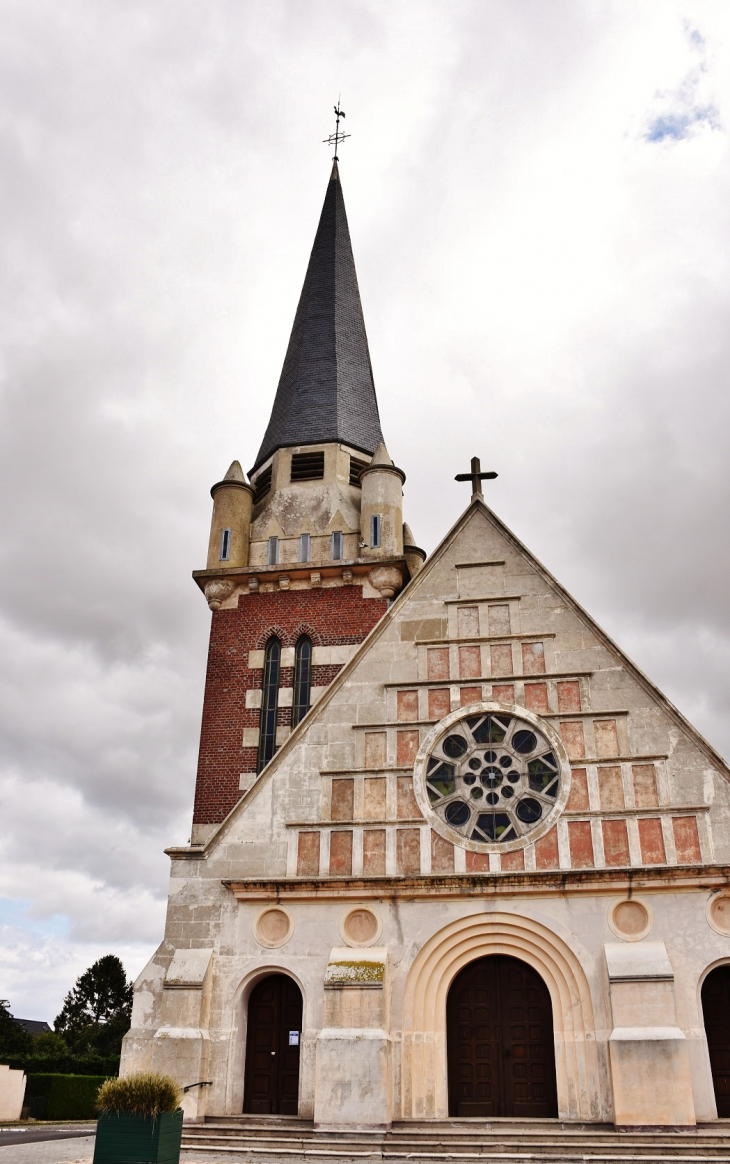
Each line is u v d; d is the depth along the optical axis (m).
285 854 22.45
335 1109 18.91
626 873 20.41
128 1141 14.05
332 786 23.05
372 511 32.81
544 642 23.73
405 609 24.94
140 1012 21.52
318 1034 20.12
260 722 29.62
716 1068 19.45
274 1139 18.53
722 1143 17.45
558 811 21.66
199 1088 20.05
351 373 38.94
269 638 31.08
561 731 22.58
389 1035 19.97
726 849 20.61
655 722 22.17
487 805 22.16
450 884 21.12
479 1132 18.34
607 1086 19.00
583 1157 16.66
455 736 23.11
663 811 21.19
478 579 24.92
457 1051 20.48
